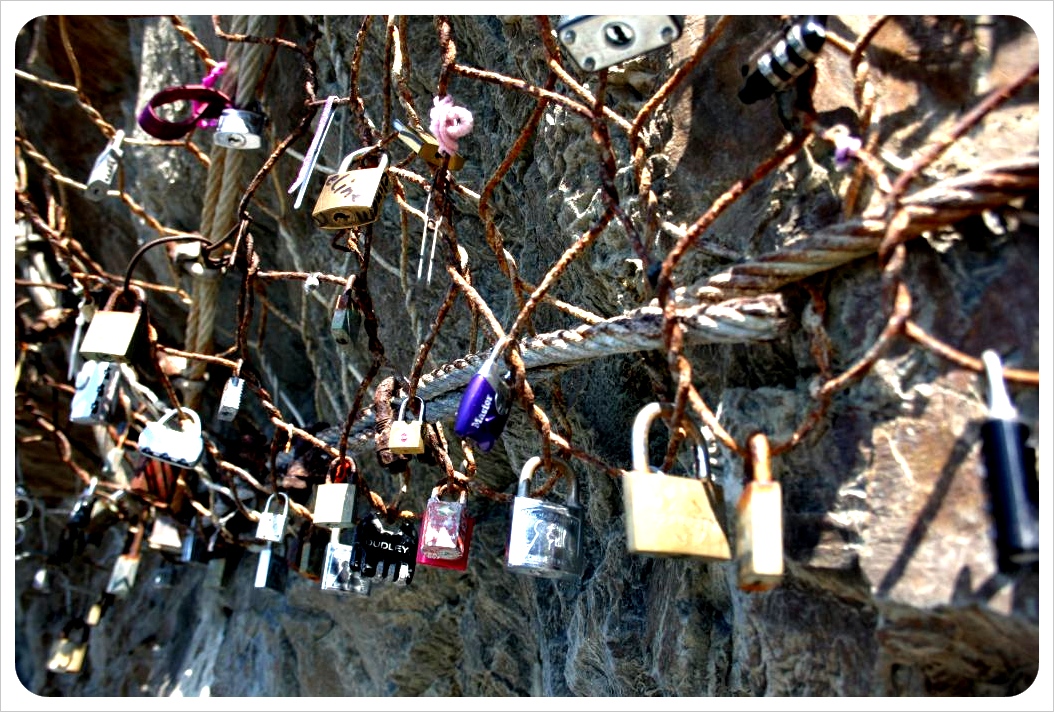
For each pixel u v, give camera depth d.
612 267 1.64
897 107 1.24
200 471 2.53
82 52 3.31
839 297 1.23
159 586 3.27
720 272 1.33
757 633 1.35
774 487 1.12
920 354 1.16
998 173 1.07
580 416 1.93
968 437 1.10
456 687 2.54
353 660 2.80
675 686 1.54
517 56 1.89
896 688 1.20
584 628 1.87
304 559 2.25
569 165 1.75
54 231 2.88
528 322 1.66
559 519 1.45
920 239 1.16
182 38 2.91
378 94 2.33
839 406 1.22
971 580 1.07
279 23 2.42
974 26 1.21
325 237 2.59
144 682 3.67
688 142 1.46
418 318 2.27
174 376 2.79
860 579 1.18
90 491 3.00
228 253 2.59
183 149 2.96
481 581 2.38
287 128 2.64
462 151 2.20
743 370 1.40
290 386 3.21
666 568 1.64
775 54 1.21
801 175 1.32
